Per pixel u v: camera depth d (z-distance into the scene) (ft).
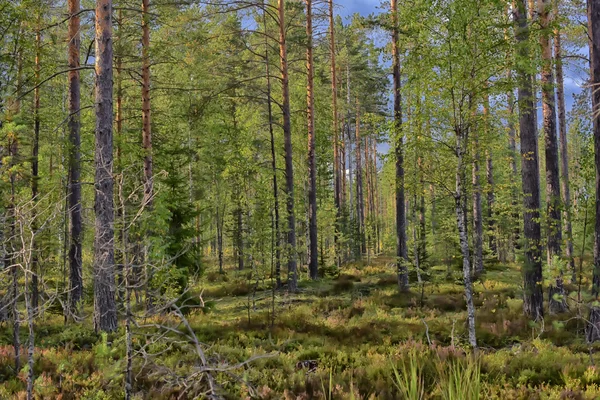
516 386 21.57
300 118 88.89
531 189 40.19
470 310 30.66
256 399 20.45
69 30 44.34
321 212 96.43
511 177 71.26
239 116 84.07
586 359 26.07
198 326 35.96
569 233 35.37
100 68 31.58
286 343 31.76
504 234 96.99
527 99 35.65
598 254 30.17
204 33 55.31
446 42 30.48
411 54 32.07
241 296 58.08
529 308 39.55
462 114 31.37
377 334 34.65
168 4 49.29
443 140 33.60
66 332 30.53
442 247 66.23
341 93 111.14
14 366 23.27
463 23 28.89
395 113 51.85
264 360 26.22
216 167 88.43
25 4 37.96
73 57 44.50
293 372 24.85
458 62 29.96
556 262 26.91
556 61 31.58
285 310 46.65
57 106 66.39
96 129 30.91
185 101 73.15
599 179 30.12
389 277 69.05
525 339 33.19
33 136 45.01
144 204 15.71
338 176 100.83
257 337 34.81
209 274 80.64
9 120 27.68
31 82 43.60
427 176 35.68
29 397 16.03
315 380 22.65
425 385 20.88
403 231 57.21
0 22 37.76
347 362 27.17
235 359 25.90
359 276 74.23
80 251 39.27
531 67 29.60
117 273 15.29
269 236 48.55
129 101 66.95
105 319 30.40
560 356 25.88
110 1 32.32
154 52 48.21
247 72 73.46
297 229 94.99
